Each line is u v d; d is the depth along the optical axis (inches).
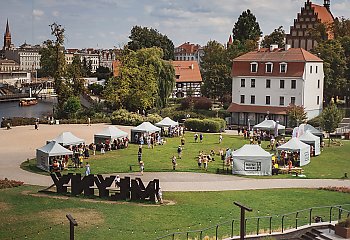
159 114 4111.7
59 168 2097.7
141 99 4060.0
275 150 2679.6
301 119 3540.8
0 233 1256.8
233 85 4101.9
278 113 3826.3
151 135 2878.9
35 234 1253.7
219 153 2586.1
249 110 3961.6
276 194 1724.9
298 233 1247.5
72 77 4623.5
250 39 6333.7
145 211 1478.8
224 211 1483.8
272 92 3919.8
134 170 2124.8
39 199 1606.8
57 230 1285.7
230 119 4037.9
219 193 1734.7
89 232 1269.7
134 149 2689.5
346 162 2416.3
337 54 4298.7
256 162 2090.3
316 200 1632.6
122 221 1370.6
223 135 3331.7
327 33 5157.5
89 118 3848.4
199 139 3097.9
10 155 2427.4
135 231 1283.2
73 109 4087.1
